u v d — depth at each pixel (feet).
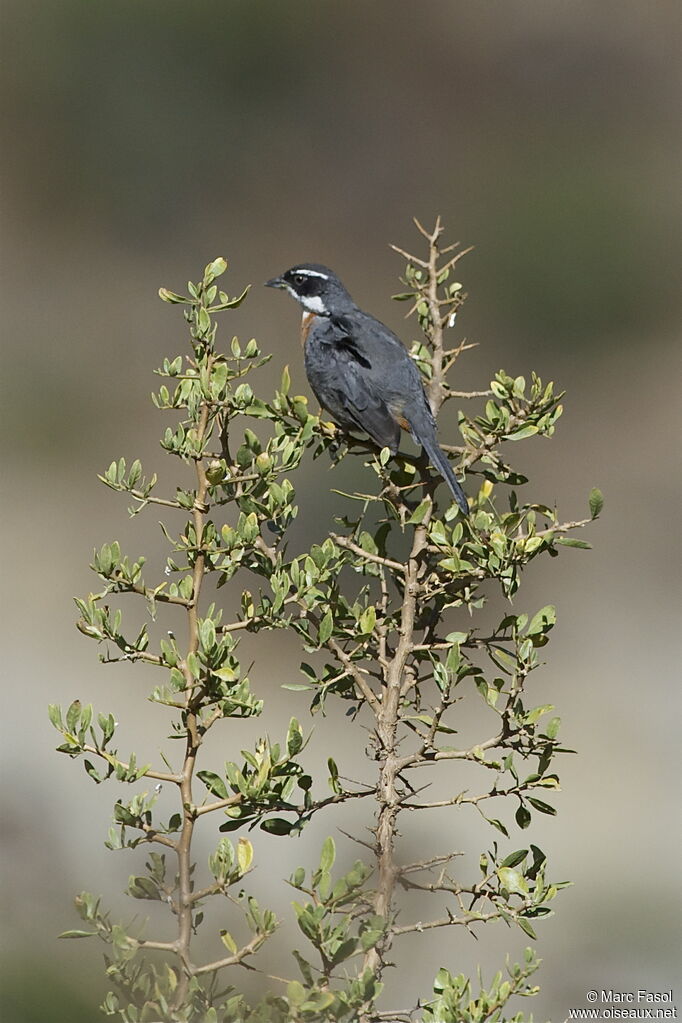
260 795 13.61
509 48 135.95
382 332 27.84
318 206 122.72
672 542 67.00
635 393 92.84
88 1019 22.47
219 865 13.56
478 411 69.21
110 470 14.55
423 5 137.59
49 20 122.11
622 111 131.23
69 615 56.49
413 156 126.82
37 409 83.15
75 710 13.61
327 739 44.06
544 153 123.44
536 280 104.73
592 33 135.23
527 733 14.52
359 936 12.96
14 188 117.80
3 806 34.06
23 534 66.80
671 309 105.19
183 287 110.32
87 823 34.09
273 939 22.67
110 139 118.73
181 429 14.96
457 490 17.97
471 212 117.19
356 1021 13.29
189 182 121.90
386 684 15.31
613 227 109.19
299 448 15.19
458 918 14.19
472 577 15.64
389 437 26.48
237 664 13.98
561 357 101.19
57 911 26.96
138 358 94.68
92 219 115.75
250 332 102.27
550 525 16.11
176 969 14.43
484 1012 13.71
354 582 45.60
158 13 124.88
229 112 125.49
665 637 56.39
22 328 97.91
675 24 134.10
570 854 37.27
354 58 131.44
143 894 13.73
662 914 32.99
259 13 126.72
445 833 36.91
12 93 121.08
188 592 14.52
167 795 37.35
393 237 119.96
